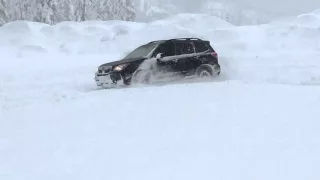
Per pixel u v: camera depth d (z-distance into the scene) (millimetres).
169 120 5312
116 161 3582
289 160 3338
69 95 9297
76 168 3449
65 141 4449
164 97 7660
